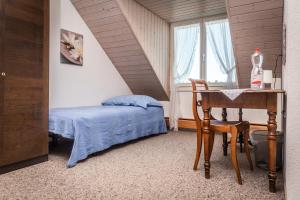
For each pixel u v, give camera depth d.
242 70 3.53
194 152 2.83
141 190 1.75
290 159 1.09
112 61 4.22
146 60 3.89
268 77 2.11
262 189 1.78
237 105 1.89
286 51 1.42
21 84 2.16
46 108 2.43
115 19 3.37
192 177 2.02
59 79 3.29
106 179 1.96
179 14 3.94
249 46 3.13
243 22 2.82
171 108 4.45
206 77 4.12
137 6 3.47
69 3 3.39
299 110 0.95
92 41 3.80
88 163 2.38
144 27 3.68
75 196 1.64
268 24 2.76
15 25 2.09
